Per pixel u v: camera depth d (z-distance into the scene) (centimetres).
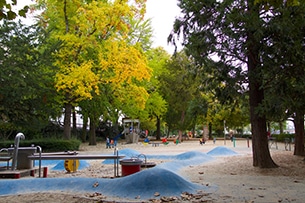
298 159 1511
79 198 734
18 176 1036
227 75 1159
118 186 791
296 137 1728
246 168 1226
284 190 793
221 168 1255
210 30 1157
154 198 719
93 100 2766
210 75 1309
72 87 2309
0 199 743
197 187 824
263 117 1235
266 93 1188
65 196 759
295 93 1066
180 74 3900
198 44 1149
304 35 1053
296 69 1085
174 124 4750
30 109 2228
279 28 995
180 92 3941
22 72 1973
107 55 2347
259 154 1236
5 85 1897
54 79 2236
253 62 1189
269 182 916
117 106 3191
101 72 2403
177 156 1741
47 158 1106
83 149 2642
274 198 704
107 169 1355
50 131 3381
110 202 693
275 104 1038
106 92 2638
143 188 763
